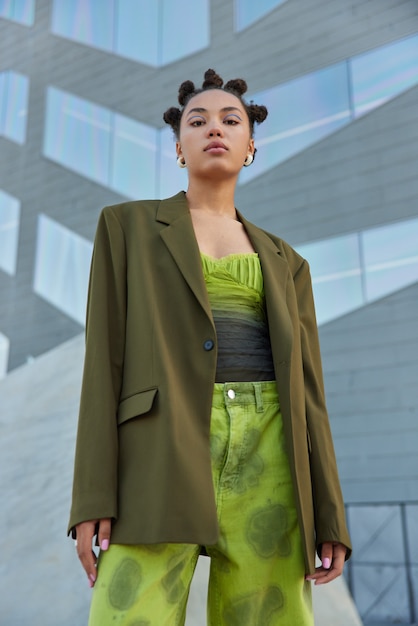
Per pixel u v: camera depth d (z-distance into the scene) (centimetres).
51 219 991
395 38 783
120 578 98
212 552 110
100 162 963
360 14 811
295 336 122
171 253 116
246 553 107
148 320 110
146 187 909
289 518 109
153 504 97
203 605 221
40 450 302
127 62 977
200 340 109
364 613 640
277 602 108
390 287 731
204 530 96
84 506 99
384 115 774
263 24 881
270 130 851
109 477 101
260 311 119
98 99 990
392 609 629
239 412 108
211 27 919
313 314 136
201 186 130
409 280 722
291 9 862
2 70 1117
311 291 139
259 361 114
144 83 951
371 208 761
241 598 107
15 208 1034
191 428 103
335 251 774
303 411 115
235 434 107
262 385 112
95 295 115
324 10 837
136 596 97
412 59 770
